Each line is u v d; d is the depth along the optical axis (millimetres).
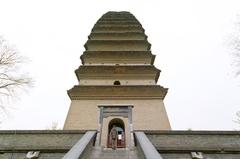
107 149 14203
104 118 18891
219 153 12648
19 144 13250
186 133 13922
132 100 22406
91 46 27484
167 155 12398
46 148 12711
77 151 8812
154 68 24703
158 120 20797
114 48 27344
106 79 24453
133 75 24594
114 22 30625
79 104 22125
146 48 27375
